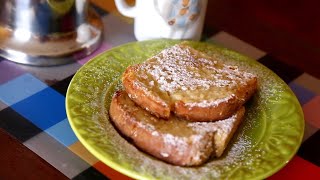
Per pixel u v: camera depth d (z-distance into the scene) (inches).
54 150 11.0
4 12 13.5
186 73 12.3
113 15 16.0
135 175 9.8
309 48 15.8
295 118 11.9
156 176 9.8
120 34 15.3
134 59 13.4
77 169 10.6
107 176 10.6
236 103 11.5
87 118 11.1
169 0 13.7
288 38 16.1
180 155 10.3
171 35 14.4
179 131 10.7
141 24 14.6
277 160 10.6
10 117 11.7
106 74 12.6
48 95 12.5
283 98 12.6
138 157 10.2
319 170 11.4
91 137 10.5
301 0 24.9
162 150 10.4
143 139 10.6
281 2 25.0
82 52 13.9
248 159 10.6
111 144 10.5
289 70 14.7
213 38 15.6
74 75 12.5
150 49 13.8
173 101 11.2
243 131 11.7
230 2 17.6
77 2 13.8
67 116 11.3
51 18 13.4
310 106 13.4
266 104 12.5
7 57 13.4
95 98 11.8
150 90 11.3
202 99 11.3
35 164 10.6
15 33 13.6
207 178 10.0
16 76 13.0
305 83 14.3
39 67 13.4
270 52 15.3
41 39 13.6
